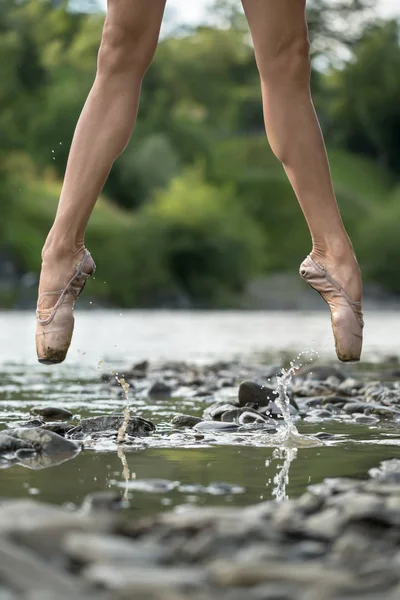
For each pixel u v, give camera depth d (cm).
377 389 706
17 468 384
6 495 327
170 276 9400
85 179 496
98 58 504
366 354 1374
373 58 15238
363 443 465
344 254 518
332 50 15800
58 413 574
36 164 10519
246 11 521
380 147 15288
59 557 234
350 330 515
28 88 10544
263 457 418
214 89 14825
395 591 207
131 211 11725
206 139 13650
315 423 554
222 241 9538
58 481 355
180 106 14812
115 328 2644
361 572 221
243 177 13262
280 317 4678
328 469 385
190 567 229
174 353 1373
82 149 497
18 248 8819
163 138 12538
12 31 10294
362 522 266
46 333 489
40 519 254
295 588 212
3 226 9144
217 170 13500
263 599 203
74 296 495
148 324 3111
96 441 466
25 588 207
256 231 10112
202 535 253
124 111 500
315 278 522
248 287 10069
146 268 9231
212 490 338
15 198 9638
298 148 520
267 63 518
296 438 481
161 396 724
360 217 12719
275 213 12631
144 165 11931
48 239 496
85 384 823
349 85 15425
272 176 13225
